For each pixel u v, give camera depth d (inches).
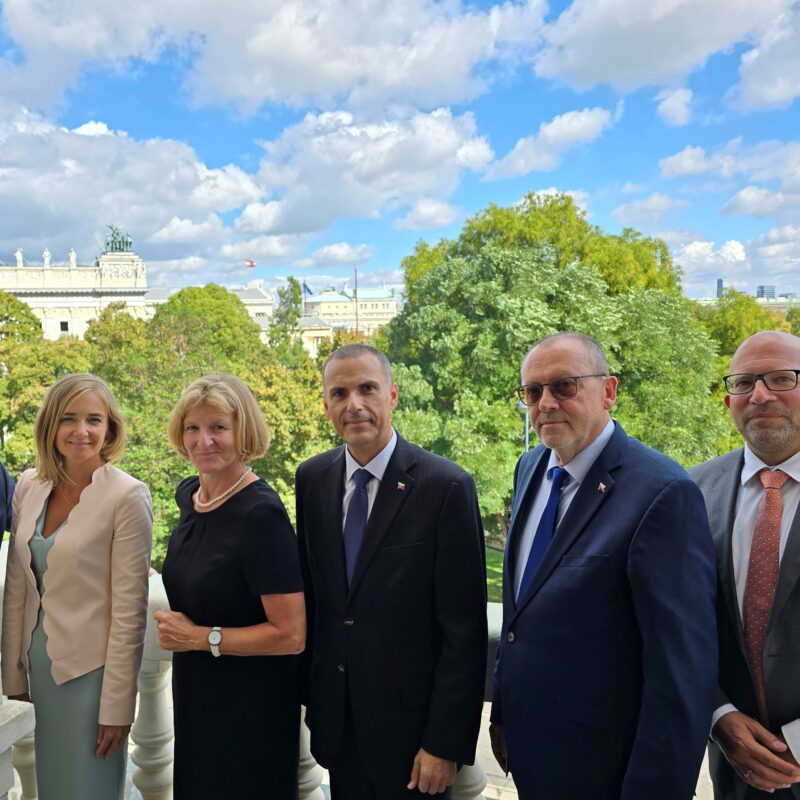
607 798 54.6
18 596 75.4
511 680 60.1
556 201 1100.5
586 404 60.2
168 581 69.9
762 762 55.4
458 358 826.8
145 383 913.5
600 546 55.7
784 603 56.6
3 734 50.0
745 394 61.5
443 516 64.0
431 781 62.1
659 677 51.2
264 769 67.5
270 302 2812.5
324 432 911.7
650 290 911.7
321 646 67.2
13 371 963.3
